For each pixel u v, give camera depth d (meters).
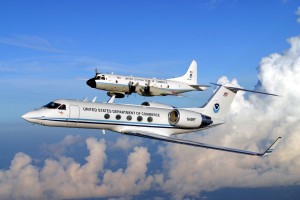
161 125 24.95
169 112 25.59
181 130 26.25
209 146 20.95
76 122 21.94
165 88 44.12
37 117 21.02
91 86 38.94
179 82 46.72
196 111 26.69
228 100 28.03
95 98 23.55
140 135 22.58
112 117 22.83
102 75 39.12
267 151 18.41
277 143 18.55
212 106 27.41
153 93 41.25
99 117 22.39
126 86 39.88
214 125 27.50
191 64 50.12
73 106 21.81
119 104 24.05
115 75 40.00
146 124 24.33
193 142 21.98
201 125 26.31
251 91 25.48
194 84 49.72
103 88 39.19
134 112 23.83
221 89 27.73
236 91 28.08
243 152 19.31
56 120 21.36
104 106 22.91
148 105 25.67
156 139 22.22
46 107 21.59
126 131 23.12
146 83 41.81
